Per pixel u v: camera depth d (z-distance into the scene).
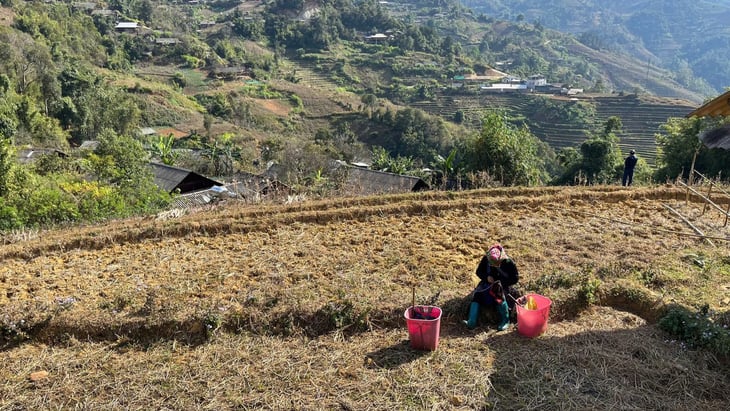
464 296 6.25
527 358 5.27
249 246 8.19
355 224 9.24
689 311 5.81
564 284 6.52
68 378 5.03
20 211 10.82
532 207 10.13
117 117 49.34
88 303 6.21
